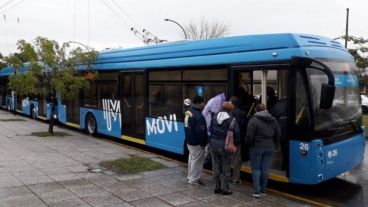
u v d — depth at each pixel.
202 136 7.80
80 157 10.59
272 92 8.01
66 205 6.57
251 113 8.33
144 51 12.01
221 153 7.32
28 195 7.06
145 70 11.78
